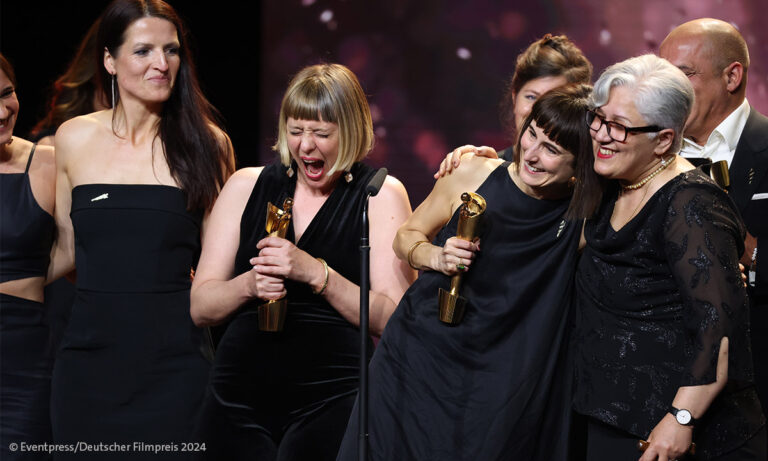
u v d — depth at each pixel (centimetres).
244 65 2131
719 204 830
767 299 1070
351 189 1030
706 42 1082
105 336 1097
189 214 1126
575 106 877
